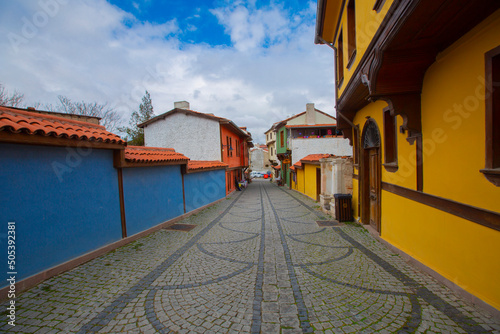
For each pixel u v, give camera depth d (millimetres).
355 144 8383
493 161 2674
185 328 2889
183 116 17766
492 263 2758
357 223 7895
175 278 4289
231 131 21203
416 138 4199
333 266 4605
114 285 4027
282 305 3348
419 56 3566
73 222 4941
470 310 2949
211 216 10367
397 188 5086
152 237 7066
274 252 5562
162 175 8547
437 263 3795
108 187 5965
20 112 4617
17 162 3959
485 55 2715
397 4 2918
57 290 3854
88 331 2844
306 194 17172
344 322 2918
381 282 3854
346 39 6609
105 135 5770
